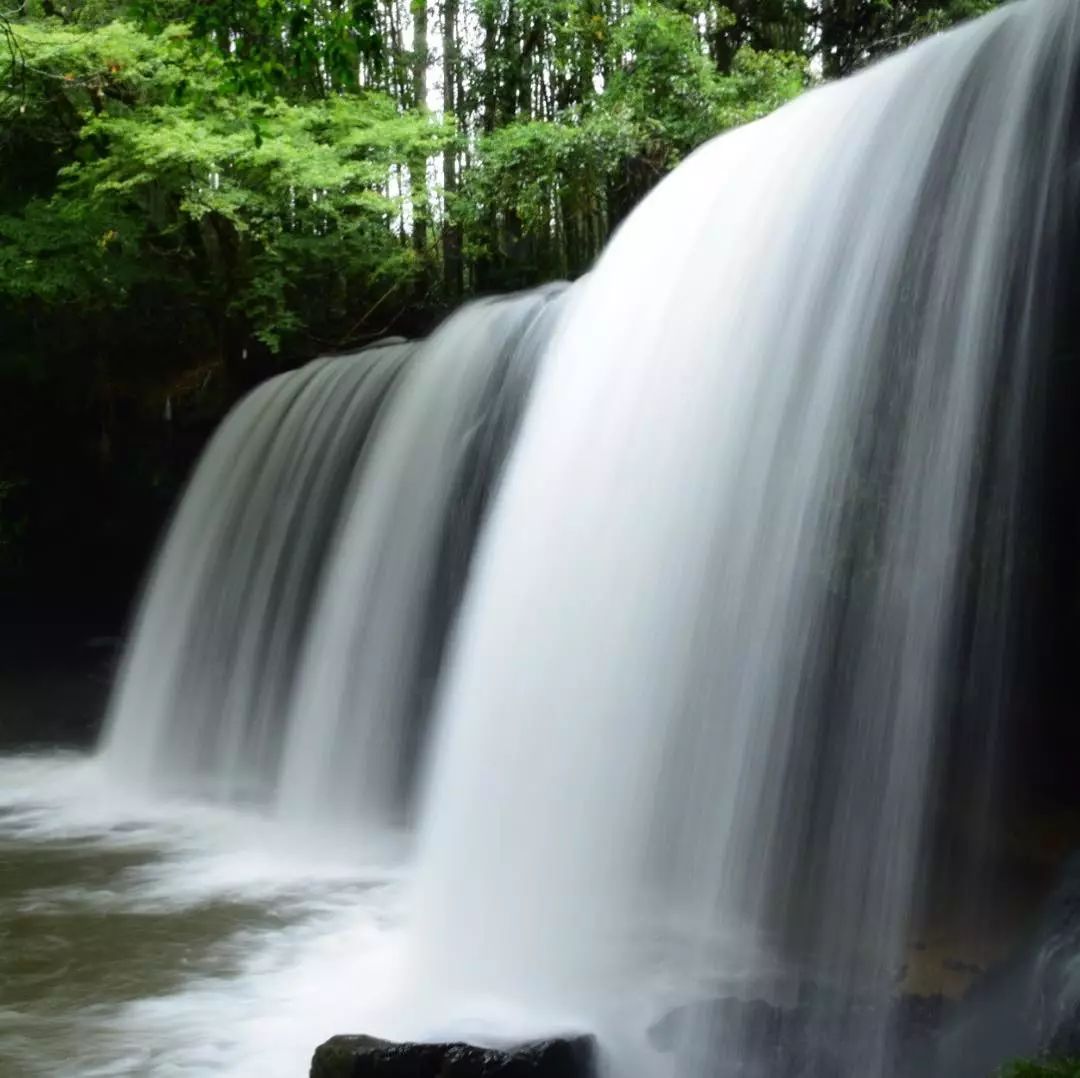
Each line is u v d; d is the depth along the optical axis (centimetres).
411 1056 528
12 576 1859
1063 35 580
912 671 609
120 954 781
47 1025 667
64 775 1390
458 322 1199
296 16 1152
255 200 1742
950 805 594
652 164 1733
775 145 798
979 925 580
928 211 642
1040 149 580
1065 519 565
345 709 1137
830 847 638
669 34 1686
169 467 1875
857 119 724
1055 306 562
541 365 1022
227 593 1388
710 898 691
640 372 836
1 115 1802
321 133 1839
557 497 870
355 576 1177
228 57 1268
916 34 1720
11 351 1823
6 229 1730
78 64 1712
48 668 1791
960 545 597
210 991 718
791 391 705
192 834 1106
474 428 1082
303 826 1123
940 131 648
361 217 1828
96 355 1875
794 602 672
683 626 735
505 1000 682
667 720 731
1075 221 554
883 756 617
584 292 959
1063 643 573
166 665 1438
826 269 704
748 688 690
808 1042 576
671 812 720
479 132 2077
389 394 1254
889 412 640
